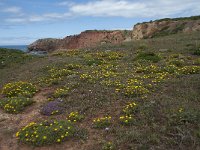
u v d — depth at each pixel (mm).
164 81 15844
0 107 14500
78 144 10656
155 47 30922
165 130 10789
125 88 14734
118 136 10812
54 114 13156
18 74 22391
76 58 24891
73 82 16562
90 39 87750
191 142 10125
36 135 10914
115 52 27484
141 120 11609
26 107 14336
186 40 36594
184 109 11914
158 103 12805
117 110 12711
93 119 12258
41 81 18203
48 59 26875
